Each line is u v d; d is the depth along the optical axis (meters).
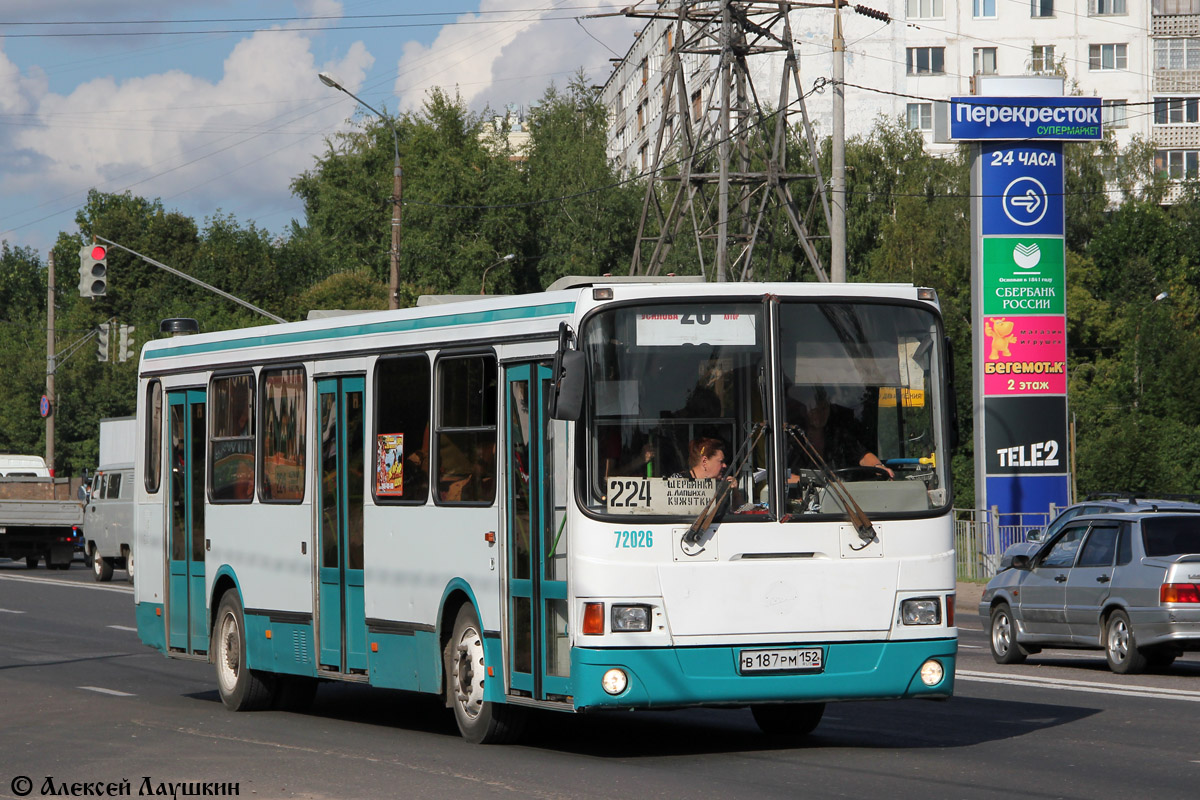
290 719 18.88
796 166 96.25
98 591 46.09
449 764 14.53
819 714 16.39
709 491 14.10
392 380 17.09
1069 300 98.19
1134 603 23.27
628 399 14.10
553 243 114.81
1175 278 102.00
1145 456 69.25
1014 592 26.03
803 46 106.06
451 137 123.69
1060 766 14.13
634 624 13.79
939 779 13.38
